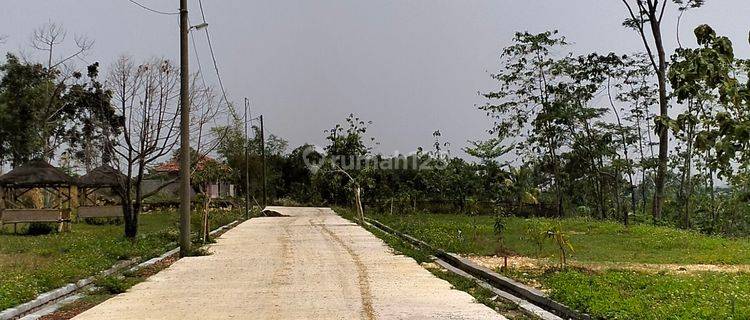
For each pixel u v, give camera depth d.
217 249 18.97
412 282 12.10
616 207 40.69
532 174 41.22
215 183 47.28
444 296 10.59
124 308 9.85
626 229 25.25
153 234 23.00
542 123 40.72
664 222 32.97
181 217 17.77
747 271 13.70
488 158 36.78
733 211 32.34
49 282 11.62
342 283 12.02
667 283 10.84
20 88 42.19
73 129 43.19
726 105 6.04
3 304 9.73
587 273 12.75
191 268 14.63
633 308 8.39
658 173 34.31
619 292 9.76
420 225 26.55
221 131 43.56
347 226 29.27
